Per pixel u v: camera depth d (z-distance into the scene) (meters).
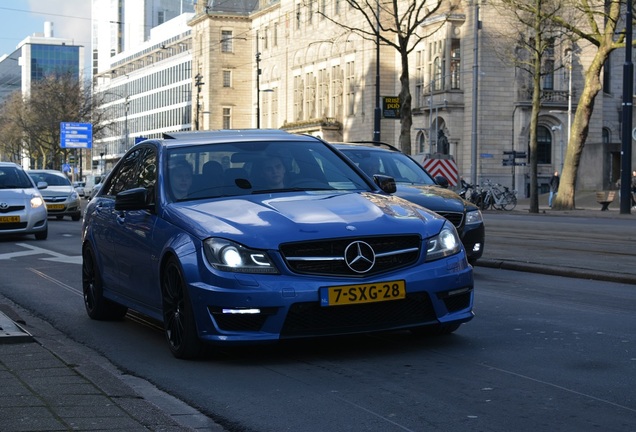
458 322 7.28
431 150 61.19
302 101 85.75
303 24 85.31
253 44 99.19
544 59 63.38
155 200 8.00
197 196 7.92
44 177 34.88
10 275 14.35
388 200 7.80
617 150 56.88
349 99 77.38
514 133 62.72
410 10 38.69
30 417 5.20
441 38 63.25
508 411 5.54
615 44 41.16
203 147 8.48
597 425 5.22
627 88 38.94
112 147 144.88
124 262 8.58
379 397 5.96
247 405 5.89
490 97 62.31
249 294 6.70
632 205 46.88
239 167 8.24
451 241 7.35
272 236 6.84
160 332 8.95
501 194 48.69
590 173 57.69
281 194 7.88
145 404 5.60
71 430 4.94
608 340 7.81
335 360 7.14
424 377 6.48
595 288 11.75
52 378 6.23
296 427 5.34
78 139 90.62
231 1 102.31
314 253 6.84
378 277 6.88
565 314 9.34
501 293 11.20
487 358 7.08
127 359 7.56
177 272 7.27
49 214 33.03
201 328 6.96
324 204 7.45
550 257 15.86
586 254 16.58
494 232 24.95
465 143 62.91
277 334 6.74
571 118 63.69
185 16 119.38
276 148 8.57
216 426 5.48
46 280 13.62
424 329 7.94
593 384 6.19
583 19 57.75
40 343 7.57
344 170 8.54
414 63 67.88
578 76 64.06
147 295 8.02
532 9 42.50
